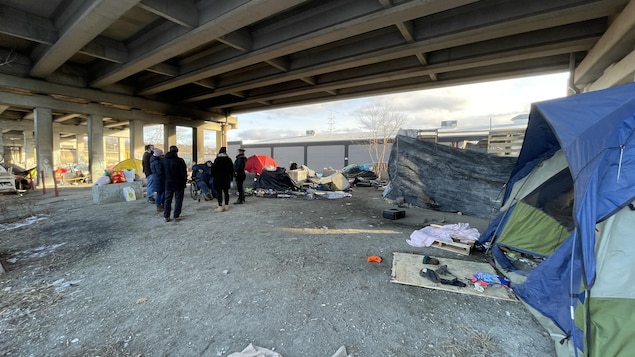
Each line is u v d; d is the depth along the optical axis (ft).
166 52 31.63
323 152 90.12
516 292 9.10
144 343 7.05
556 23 22.80
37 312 8.47
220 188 23.48
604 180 6.95
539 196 12.43
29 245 14.88
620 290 6.31
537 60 35.60
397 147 27.43
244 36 30.89
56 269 11.73
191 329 7.62
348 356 6.49
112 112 53.62
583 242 6.75
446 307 8.59
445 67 35.04
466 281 10.19
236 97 61.05
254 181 36.27
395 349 6.76
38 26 29.27
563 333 6.95
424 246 14.26
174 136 64.23
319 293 9.54
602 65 26.43
